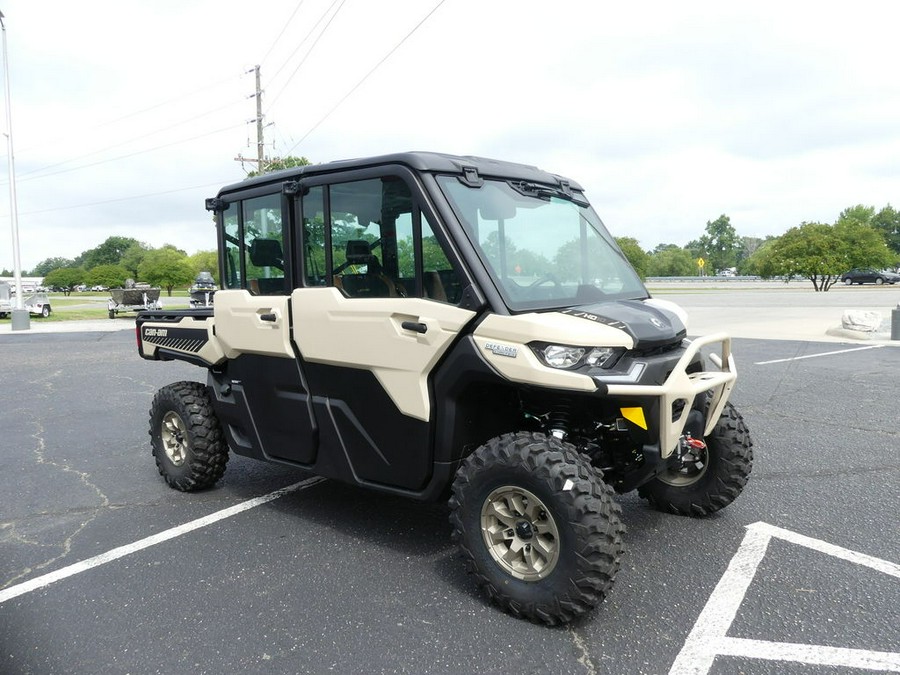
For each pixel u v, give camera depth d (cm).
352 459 387
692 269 11819
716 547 387
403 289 348
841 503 457
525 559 312
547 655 283
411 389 343
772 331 1617
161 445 525
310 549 400
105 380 1095
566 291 358
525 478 300
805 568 359
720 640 291
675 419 321
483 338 317
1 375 1163
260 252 424
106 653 292
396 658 283
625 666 273
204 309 506
